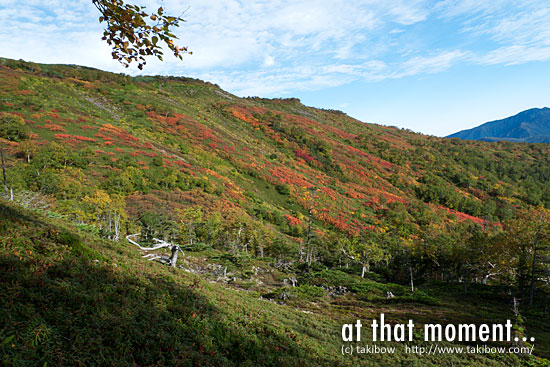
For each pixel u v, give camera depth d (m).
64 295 7.41
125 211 65.62
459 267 58.97
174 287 12.09
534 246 42.88
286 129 180.25
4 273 7.23
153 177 82.12
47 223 13.88
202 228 63.97
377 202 119.31
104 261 11.38
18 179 53.78
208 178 95.75
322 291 39.38
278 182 113.75
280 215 89.50
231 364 8.59
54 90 135.50
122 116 136.62
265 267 51.72
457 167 182.62
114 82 198.25
